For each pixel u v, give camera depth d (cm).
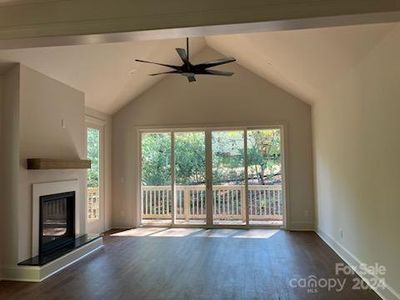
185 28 268
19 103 424
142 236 653
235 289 371
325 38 381
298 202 710
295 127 716
